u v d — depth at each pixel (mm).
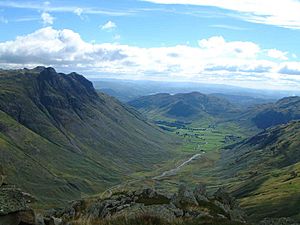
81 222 29969
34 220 23625
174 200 49812
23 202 23734
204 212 45156
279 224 51906
